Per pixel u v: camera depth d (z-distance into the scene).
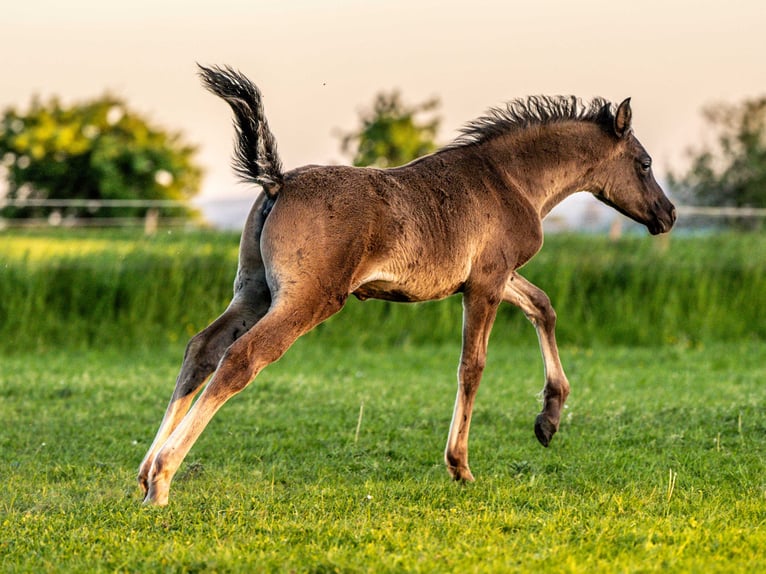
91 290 18.42
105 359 16.45
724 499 7.96
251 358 7.34
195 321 18.55
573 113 9.28
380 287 8.01
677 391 12.91
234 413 11.52
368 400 12.29
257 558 6.09
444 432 10.71
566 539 6.62
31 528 6.89
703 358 16.42
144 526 6.90
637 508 7.50
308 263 7.50
